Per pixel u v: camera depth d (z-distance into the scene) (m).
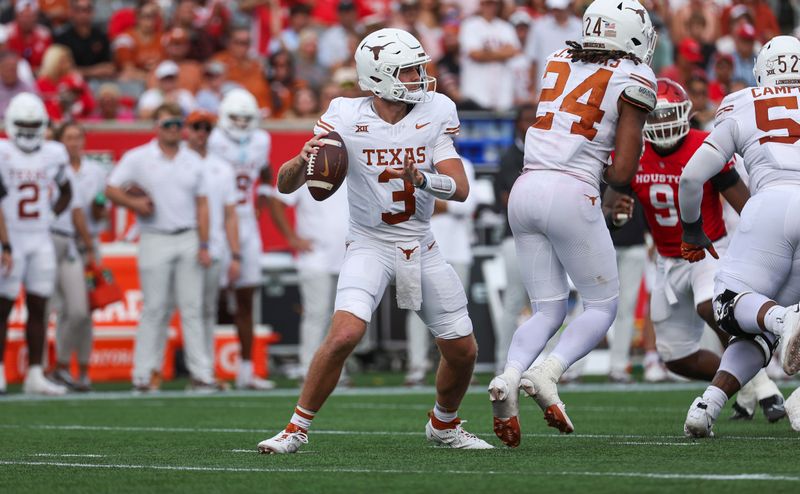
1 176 40.00
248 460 20.11
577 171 20.92
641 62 21.14
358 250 20.73
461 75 56.75
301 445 21.95
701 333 26.42
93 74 56.44
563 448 21.14
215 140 42.31
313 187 20.06
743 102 21.53
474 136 49.66
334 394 39.00
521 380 20.45
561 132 20.98
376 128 20.36
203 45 57.72
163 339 41.31
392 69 20.02
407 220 20.55
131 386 44.81
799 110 21.23
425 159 20.53
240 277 42.34
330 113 20.58
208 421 29.61
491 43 56.38
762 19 63.50
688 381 43.12
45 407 34.59
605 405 32.78
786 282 21.41
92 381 47.50
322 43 59.16
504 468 18.20
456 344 20.94
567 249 21.02
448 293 20.83
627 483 16.17
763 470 17.33
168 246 40.53
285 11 60.97
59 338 42.22
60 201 41.00
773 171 21.19
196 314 40.91
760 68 21.86
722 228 25.33
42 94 50.81
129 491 16.59
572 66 21.25
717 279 21.61
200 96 53.81
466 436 21.81
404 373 49.72
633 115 20.89
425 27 58.94
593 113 20.86
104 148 48.19
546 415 20.47
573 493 15.48
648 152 25.19
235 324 43.81
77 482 17.66
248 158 42.44
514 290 42.09
